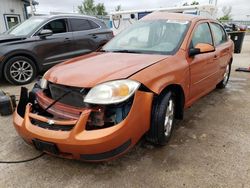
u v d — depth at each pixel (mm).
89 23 6898
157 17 3818
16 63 5594
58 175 2416
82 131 2158
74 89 2320
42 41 5887
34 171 2477
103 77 2346
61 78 2443
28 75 5836
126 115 2248
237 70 7305
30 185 2287
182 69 2969
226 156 2715
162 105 2643
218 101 4523
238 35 10359
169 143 2975
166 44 3242
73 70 2594
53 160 2645
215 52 4059
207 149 2852
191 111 4020
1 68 5449
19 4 15188
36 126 2348
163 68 2705
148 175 2404
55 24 6215
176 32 3391
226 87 5469
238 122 3596
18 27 6363
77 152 2189
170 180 2334
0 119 3688
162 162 2604
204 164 2570
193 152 2791
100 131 2152
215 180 2334
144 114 2420
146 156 2707
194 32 3482
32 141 2369
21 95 2762
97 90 2225
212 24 4348
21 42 5594
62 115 2348
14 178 2379
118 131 2176
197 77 3447
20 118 2545
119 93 2225
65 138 2162
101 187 2252
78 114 2266
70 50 6430
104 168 2510
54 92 2512
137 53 3137
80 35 6582
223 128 3398
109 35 7305
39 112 2541
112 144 2174
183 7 10898
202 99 4625
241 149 2859
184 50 3162
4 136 3166
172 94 2908
